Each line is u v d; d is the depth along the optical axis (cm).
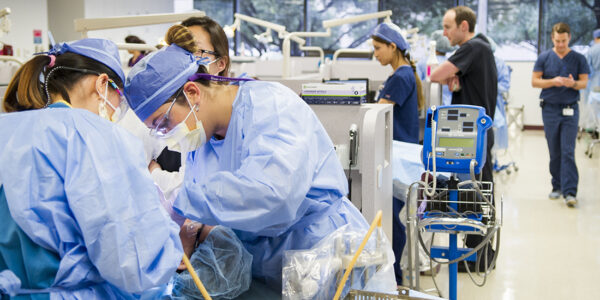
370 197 211
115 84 114
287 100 130
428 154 220
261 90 132
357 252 117
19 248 97
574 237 405
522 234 413
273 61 622
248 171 118
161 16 227
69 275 97
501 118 567
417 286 220
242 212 117
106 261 96
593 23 934
